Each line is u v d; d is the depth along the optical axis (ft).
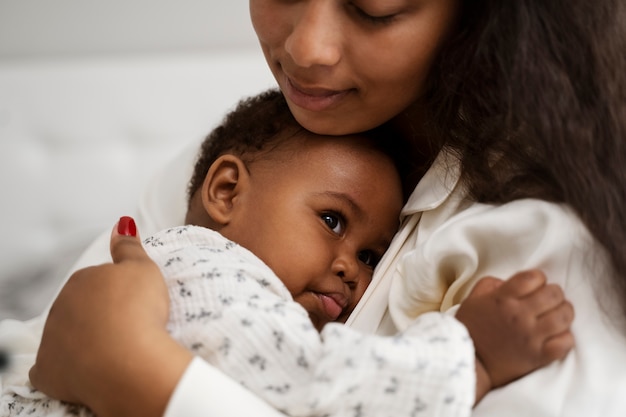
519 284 2.73
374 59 2.96
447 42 3.07
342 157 3.45
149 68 7.44
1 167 7.50
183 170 4.46
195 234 3.28
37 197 7.55
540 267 2.84
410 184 3.67
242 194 3.52
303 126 3.30
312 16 2.91
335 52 2.94
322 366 2.54
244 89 7.43
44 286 7.22
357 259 3.51
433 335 2.61
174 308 2.85
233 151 3.67
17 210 7.56
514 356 2.71
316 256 3.38
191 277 2.91
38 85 7.43
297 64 2.96
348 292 3.44
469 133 3.13
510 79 2.94
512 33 2.96
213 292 2.85
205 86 7.41
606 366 2.66
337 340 2.58
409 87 3.11
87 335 2.59
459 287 3.00
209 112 7.45
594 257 2.79
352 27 2.93
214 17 7.92
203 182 3.70
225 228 3.52
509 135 3.03
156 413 2.48
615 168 2.88
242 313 2.74
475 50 3.02
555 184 2.93
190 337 2.73
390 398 2.54
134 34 7.98
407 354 2.53
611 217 2.82
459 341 2.58
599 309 2.75
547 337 2.70
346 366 2.53
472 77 3.05
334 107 3.13
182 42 7.98
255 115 3.74
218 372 2.51
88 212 7.58
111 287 2.68
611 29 2.95
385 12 2.88
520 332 2.70
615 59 2.94
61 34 7.98
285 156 3.50
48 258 7.48
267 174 3.50
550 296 2.72
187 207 4.00
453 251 2.93
